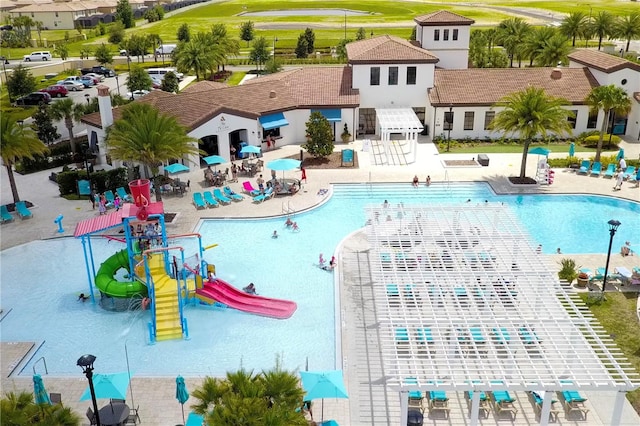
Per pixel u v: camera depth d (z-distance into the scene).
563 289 25.94
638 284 31.91
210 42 94.44
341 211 44.09
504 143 58.22
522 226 32.44
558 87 59.16
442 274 26.95
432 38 67.75
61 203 46.41
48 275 35.62
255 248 38.41
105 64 107.94
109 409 22.17
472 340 21.86
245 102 56.22
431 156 54.88
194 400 23.83
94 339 29.02
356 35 124.25
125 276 35.28
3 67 104.62
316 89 60.12
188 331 29.48
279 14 189.25
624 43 114.25
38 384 22.55
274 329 29.45
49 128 59.00
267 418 16.47
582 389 19.83
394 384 20.38
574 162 51.44
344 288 32.66
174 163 50.78
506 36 92.31
